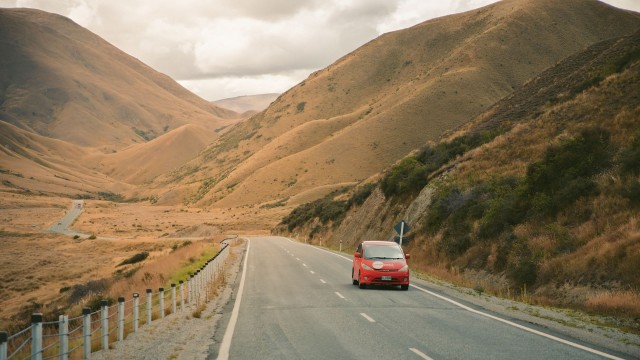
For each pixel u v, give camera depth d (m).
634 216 20.58
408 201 42.50
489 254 25.52
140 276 32.34
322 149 198.75
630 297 15.37
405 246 34.97
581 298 17.70
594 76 43.41
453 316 14.83
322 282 24.08
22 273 71.38
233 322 14.15
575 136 28.38
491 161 36.50
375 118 191.75
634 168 23.80
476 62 196.62
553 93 49.88
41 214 180.75
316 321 14.13
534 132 37.12
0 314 42.28
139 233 139.50
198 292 18.98
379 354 10.23
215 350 10.70
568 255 20.48
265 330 12.92
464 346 10.91
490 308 16.36
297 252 45.34
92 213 199.12
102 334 10.80
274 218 149.25
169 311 16.30
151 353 10.45
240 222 144.50
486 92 182.25
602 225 21.34
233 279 26.03
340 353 10.34
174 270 32.94
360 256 22.44
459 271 26.31
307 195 167.38
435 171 42.69
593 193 23.95
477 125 58.09
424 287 22.05
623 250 18.09
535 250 22.56
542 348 10.70
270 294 20.12
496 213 27.73
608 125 28.94
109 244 97.56
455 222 31.64
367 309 16.19
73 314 23.39
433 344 11.13
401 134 177.62
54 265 78.19
